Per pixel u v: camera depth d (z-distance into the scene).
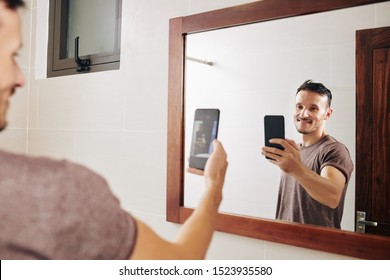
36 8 1.48
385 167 0.73
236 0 0.94
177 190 1.02
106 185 0.37
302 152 0.83
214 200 0.52
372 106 0.74
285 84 0.85
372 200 0.74
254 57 0.90
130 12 1.18
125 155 1.17
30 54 1.47
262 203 0.88
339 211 0.78
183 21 1.01
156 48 1.11
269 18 0.87
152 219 1.10
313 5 0.81
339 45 0.78
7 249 0.32
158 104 1.09
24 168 0.34
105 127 1.22
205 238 0.46
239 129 0.92
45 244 0.33
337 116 0.78
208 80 0.97
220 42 0.95
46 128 1.40
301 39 0.83
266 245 0.88
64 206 0.34
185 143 1.01
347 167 0.77
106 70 1.29
